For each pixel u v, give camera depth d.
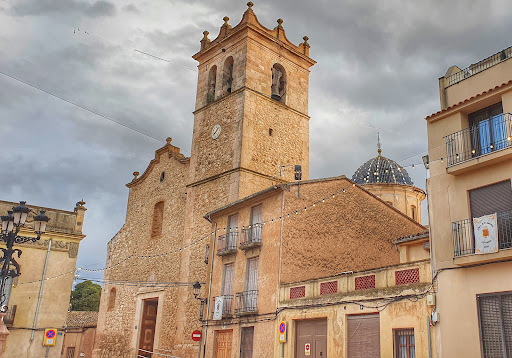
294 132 35.16
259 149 32.31
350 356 18.48
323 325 19.98
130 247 40.09
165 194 37.69
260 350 22.38
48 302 28.42
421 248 23.09
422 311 16.23
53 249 29.34
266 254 24.02
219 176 32.00
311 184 25.62
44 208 29.72
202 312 27.05
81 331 43.12
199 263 31.03
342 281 19.62
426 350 15.80
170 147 38.66
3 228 19.59
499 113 16.48
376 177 42.38
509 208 15.15
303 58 37.50
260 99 33.56
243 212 26.61
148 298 35.53
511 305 14.21
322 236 25.09
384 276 18.00
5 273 19.31
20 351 27.06
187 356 28.67
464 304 15.19
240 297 24.62
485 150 16.44
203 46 38.47
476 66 18.27
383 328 17.30
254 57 34.19
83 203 30.97
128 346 36.16
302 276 23.50
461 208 16.27
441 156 17.34
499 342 14.23
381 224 28.52
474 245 15.57
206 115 35.53
